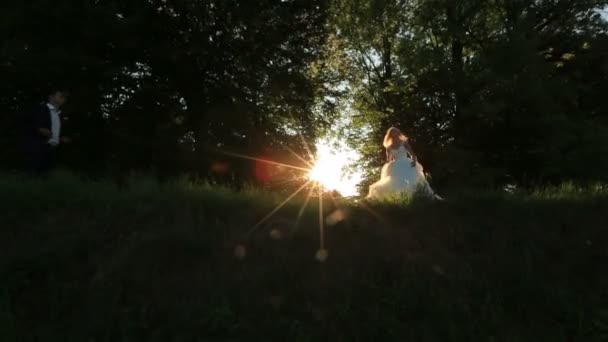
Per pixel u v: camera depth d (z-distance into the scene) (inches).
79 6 826.2
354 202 345.4
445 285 293.0
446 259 303.7
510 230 321.1
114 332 259.1
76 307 267.7
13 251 286.7
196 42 872.9
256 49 921.5
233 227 306.2
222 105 904.9
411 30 1344.7
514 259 306.7
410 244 308.2
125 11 882.1
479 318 282.4
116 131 879.7
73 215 307.7
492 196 343.0
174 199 319.6
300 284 284.5
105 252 288.7
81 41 848.3
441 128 1258.6
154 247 288.4
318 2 988.6
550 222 329.7
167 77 914.7
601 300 297.0
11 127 846.5
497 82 1085.8
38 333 257.9
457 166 1087.0
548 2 1229.7
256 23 878.4
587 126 1112.8
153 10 879.1
